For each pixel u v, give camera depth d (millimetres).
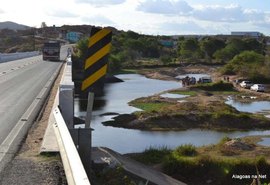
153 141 34250
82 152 9227
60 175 7965
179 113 44531
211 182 20078
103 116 44969
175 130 40562
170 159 21062
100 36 8336
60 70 45656
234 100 66562
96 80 8477
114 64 117875
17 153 9711
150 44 186000
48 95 22578
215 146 27969
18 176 7867
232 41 178375
